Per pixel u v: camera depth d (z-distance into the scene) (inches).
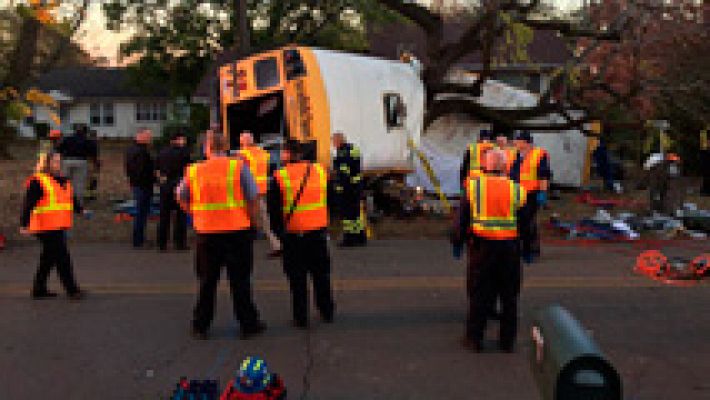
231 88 485.7
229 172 242.7
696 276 346.6
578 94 631.8
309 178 258.1
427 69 625.0
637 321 273.1
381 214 548.4
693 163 824.9
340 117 459.2
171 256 409.1
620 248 436.8
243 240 245.8
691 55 575.8
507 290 234.4
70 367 222.5
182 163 422.0
